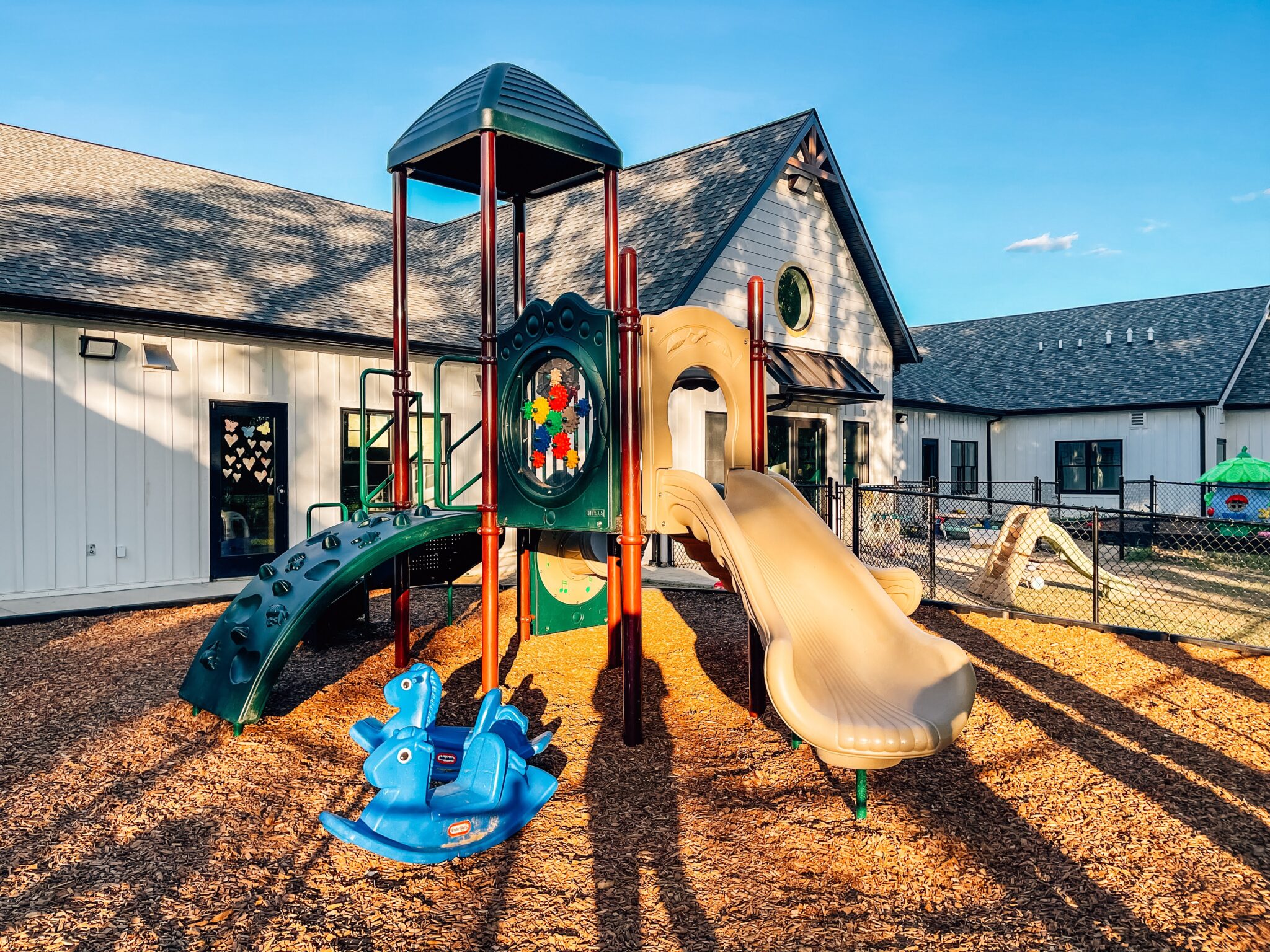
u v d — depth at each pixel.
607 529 5.39
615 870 3.67
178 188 14.84
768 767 4.87
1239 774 4.57
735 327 6.04
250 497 11.48
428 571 8.06
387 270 15.31
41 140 14.35
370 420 12.61
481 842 3.87
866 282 17.03
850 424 16.88
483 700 4.53
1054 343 26.67
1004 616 8.59
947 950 3.02
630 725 5.25
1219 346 22.81
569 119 6.30
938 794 4.42
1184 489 21.41
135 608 9.20
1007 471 24.44
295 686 6.35
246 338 11.34
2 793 4.27
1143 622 9.08
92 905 3.29
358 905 3.38
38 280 9.66
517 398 6.05
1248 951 2.99
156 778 4.51
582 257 14.60
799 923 3.21
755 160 14.70
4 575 9.54
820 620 4.76
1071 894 3.39
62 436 9.94
